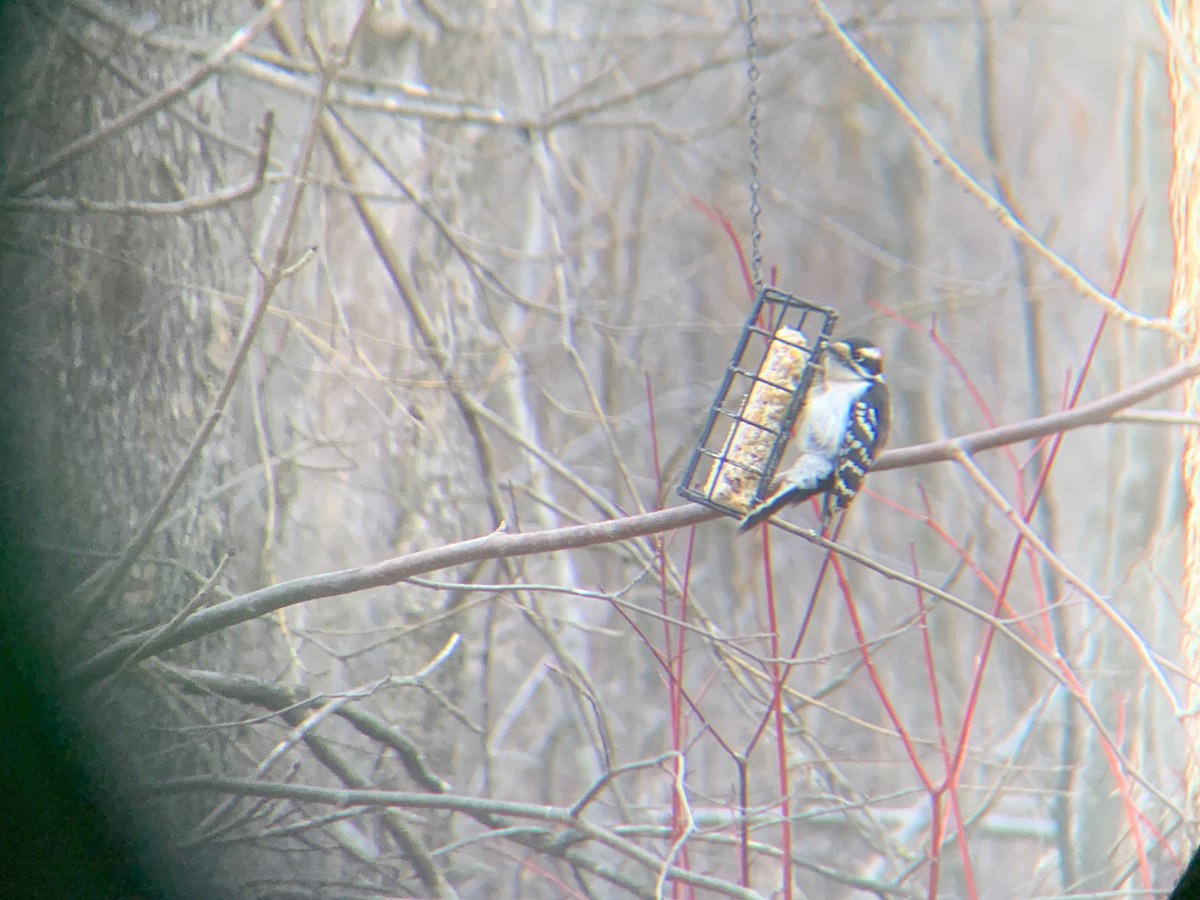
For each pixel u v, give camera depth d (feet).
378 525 42.68
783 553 60.03
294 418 42.39
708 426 28.43
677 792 29.43
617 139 62.23
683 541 50.83
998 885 45.65
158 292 36.14
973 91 77.00
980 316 68.23
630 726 48.01
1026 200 73.97
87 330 35.24
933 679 30.17
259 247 35.86
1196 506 36.32
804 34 52.19
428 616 41.68
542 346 41.16
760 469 28.48
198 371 37.06
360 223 44.24
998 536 53.88
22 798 28.30
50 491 34.09
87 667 28.68
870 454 28.14
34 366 34.40
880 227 74.84
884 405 28.91
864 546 57.57
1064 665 29.45
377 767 37.60
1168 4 37.73
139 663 29.63
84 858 28.96
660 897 25.66
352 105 39.70
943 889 42.63
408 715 40.96
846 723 50.37
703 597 52.60
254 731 36.19
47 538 33.78
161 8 39.60
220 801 32.96
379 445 42.88
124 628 33.24
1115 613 26.66
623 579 49.83
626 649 48.96
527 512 47.98
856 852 47.24
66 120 34.99
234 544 37.55
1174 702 25.95
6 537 32.76
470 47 48.32
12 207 30.83
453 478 43.11
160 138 37.14
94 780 29.22
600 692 46.14
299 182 29.53
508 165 50.70
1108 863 37.09
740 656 38.42
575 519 37.22
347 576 27.68
